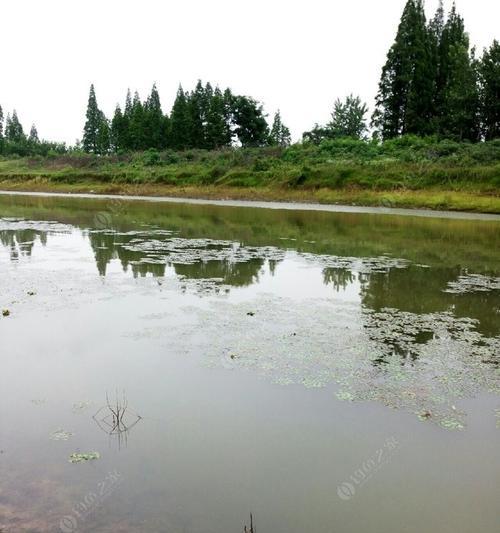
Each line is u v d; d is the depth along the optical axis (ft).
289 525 10.52
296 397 16.22
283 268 35.40
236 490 11.64
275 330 22.41
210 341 20.95
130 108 224.53
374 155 98.32
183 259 38.32
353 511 11.00
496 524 10.69
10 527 10.28
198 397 16.16
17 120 274.36
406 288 30.12
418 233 53.52
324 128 133.80
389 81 117.39
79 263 36.52
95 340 21.01
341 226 59.26
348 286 30.40
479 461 12.93
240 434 14.01
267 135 151.02
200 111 160.86
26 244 45.14
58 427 14.40
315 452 13.19
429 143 97.40
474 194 74.84
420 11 113.60
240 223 62.23
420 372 18.22
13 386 16.93
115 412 15.20
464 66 101.30
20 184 134.82
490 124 98.58
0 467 12.49
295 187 94.17
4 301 26.37
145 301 26.73
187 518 10.68
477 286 30.81
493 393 16.72
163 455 13.01
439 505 11.27
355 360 19.21
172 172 117.08
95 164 151.23
